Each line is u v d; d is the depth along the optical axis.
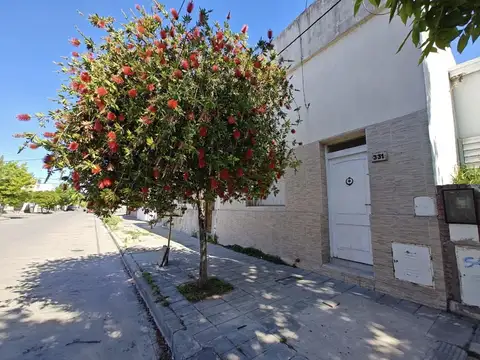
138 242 9.69
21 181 28.05
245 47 3.61
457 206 3.18
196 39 3.13
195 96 2.86
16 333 3.33
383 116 4.00
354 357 2.45
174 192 3.41
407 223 3.64
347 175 4.79
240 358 2.50
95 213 3.15
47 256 7.98
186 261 6.42
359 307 3.48
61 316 3.82
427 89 3.59
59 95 2.69
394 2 1.77
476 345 2.56
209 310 3.55
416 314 3.22
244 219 7.36
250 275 5.04
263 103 3.79
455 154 4.37
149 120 2.57
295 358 2.47
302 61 5.54
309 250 5.20
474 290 3.04
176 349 2.70
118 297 4.59
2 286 5.14
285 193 5.86
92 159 2.70
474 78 4.50
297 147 5.56
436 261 3.35
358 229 4.58
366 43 4.31
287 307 3.57
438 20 1.68
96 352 2.91
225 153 3.11
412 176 3.61
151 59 2.80
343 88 4.66
